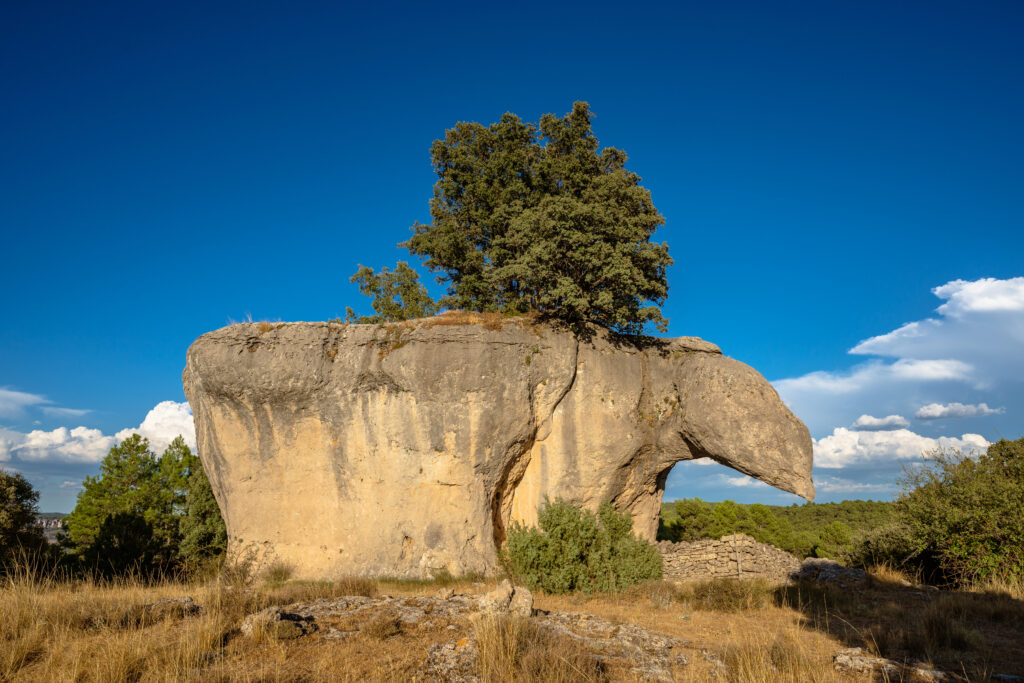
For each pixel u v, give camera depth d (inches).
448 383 803.4
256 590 556.1
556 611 471.5
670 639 399.2
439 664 293.0
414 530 781.9
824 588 615.8
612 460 836.0
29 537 826.8
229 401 840.3
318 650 318.7
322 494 820.6
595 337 877.8
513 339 834.2
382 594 527.8
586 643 347.9
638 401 853.8
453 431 797.9
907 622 462.9
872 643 379.9
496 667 281.0
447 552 765.9
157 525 1336.1
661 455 863.7
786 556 767.1
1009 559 621.3
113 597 469.1
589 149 1064.2
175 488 1408.7
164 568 887.1
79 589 532.4
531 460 850.8
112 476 1408.7
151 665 281.3
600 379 852.6
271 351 835.4
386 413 810.8
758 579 647.1
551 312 888.3
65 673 269.9
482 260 1063.0
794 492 754.2
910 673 323.0
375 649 320.2
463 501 791.7
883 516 2135.8
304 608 418.0
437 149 1083.9
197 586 688.4
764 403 782.5
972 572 642.2
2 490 834.2
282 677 274.4
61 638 316.8
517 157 1040.8
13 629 327.9
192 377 882.1
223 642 333.1
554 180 1016.2
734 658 335.6
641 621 468.4
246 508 834.8
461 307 1101.7
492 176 1062.4
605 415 844.0
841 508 2546.8
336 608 415.8
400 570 760.3
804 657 338.3
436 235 1074.7
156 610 394.9
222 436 846.5
